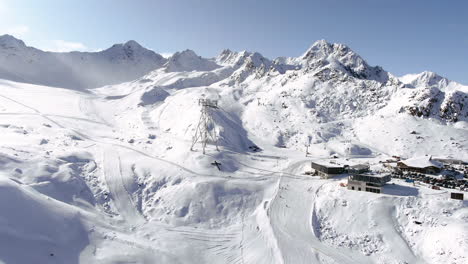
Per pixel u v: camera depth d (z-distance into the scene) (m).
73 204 55.38
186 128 113.62
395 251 48.38
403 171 81.38
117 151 83.06
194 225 57.09
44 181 57.12
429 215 53.69
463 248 44.00
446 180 72.31
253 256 47.34
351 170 70.31
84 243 44.44
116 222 54.00
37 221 43.22
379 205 57.44
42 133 90.88
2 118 99.75
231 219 59.22
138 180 68.69
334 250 48.88
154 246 48.31
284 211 58.88
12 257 36.03
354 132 128.75
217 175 73.62
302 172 80.12
